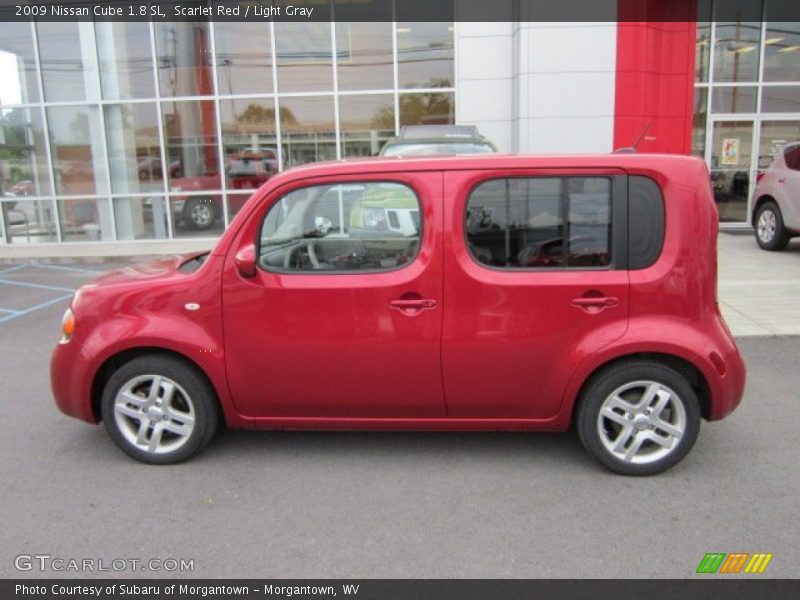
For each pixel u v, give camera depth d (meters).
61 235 13.68
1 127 13.32
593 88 11.74
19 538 3.03
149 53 12.97
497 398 3.54
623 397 3.52
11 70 13.11
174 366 3.63
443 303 3.45
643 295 3.39
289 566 2.81
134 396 3.71
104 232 13.65
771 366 5.30
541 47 11.67
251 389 3.62
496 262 3.46
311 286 3.50
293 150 13.22
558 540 2.96
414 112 12.97
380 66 12.86
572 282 3.40
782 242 10.09
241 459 3.81
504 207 3.44
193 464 3.76
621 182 3.39
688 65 12.06
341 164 3.54
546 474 3.59
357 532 3.05
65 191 13.54
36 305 8.19
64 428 4.31
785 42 12.66
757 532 3.00
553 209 3.42
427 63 12.79
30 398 4.89
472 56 12.59
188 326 3.59
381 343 3.49
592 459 3.74
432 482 3.52
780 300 7.11
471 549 2.90
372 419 3.67
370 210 3.49
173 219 13.55
